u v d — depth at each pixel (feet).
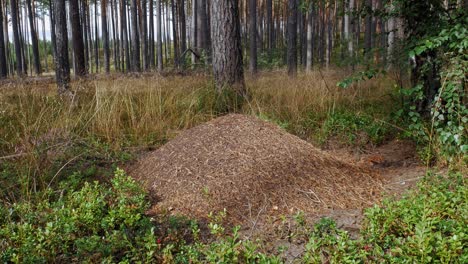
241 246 8.28
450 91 11.58
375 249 7.30
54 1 23.25
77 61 28.07
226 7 20.40
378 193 10.85
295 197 10.40
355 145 15.78
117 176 10.90
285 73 36.83
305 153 12.10
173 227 9.00
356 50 18.88
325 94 20.86
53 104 17.76
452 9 12.99
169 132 16.90
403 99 16.75
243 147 12.01
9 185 10.67
